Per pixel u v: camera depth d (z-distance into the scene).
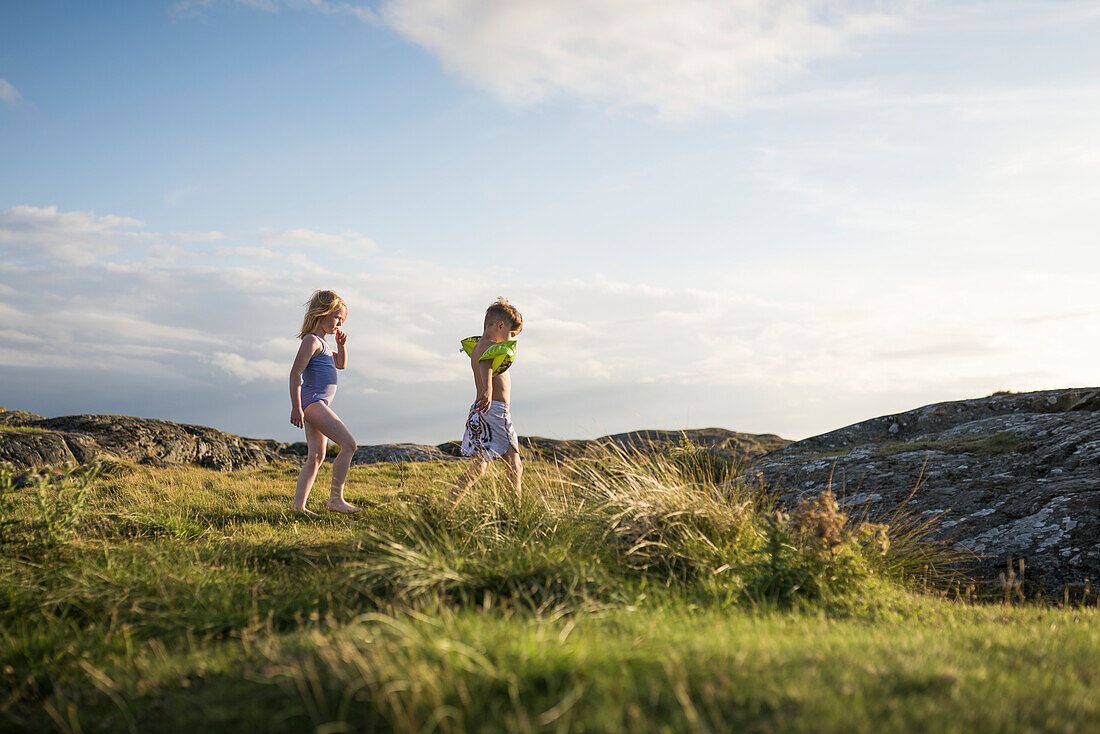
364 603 3.68
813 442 10.04
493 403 5.95
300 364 6.41
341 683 2.20
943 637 3.11
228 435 16.44
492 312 6.09
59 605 3.65
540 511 5.38
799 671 2.22
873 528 4.97
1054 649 2.89
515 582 3.70
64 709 2.51
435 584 3.70
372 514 6.45
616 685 2.07
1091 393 8.27
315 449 6.68
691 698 2.04
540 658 2.24
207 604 3.63
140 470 9.52
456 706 2.00
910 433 9.54
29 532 4.58
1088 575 4.84
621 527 4.60
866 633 3.13
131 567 4.21
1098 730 1.86
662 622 3.07
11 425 14.05
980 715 1.95
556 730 1.83
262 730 2.06
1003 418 8.42
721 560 4.35
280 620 3.45
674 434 8.62
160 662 2.81
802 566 4.10
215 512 6.69
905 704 2.01
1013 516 5.73
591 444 6.55
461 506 5.41
